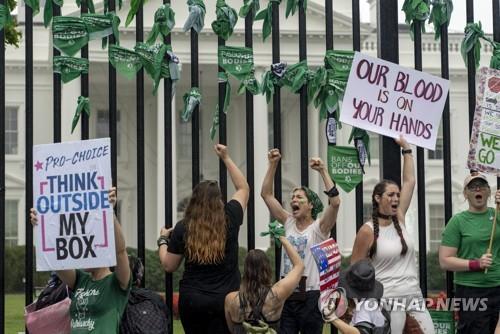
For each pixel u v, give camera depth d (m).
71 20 7.47
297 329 7.50
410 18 7.92
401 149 7.71
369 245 7.17
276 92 7.69
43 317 7.03
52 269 6.59
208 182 6.95
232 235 6.93
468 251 7.45
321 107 7.76
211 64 27.09
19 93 31.05
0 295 7.23
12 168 32.25
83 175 6.62
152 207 31.08
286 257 7.45
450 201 7.78
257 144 28.03
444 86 7.70
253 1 7.64
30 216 6.82
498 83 7.59
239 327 6.67
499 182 7.71
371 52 25.11
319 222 7.46
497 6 7.97
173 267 7.02
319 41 24.91
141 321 6.70
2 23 7.45
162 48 7.54
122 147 31.28
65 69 7.46
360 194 7.73
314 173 28.14
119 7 7.62
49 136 29.75
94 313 6.62
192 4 7.55
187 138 32.22
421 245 7.71
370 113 7.55
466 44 7.96
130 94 30.83
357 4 7.78
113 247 6.52
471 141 7.57
